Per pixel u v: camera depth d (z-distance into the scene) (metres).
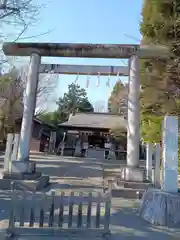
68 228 4.22
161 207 5.29
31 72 9.18
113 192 7.66
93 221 4.99
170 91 10.58
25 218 4.92
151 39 10.95
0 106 25.70
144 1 11.59
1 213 5.34
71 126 26.69
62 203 4.38
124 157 26.48
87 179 11.01
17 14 7.66
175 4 10.16
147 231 4.76
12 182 7.66
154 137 11.18
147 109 11.41
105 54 8.97
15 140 9.02
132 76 8.84
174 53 9.59
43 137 34.97
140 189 7.75
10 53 9.16
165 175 5.78
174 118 5.88
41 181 8.34
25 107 9.08
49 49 9.08
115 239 4.23
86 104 47.66
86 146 27.69
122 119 27.11
